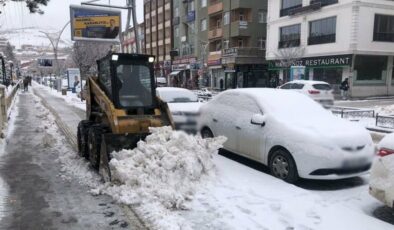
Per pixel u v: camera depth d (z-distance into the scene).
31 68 111.69
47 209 5.61
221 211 5.42
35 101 27.61
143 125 7.30
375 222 5.20
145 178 6.11
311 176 6.64
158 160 6.37
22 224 5.11
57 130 12.98
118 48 32.84
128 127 7.15
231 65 45.59
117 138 6.97
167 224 4.98
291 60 36.22
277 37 40.38
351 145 6.72
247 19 46.81
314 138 6.66
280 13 39.75
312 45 35.50
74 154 9.06
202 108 9.74
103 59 8.04
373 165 5.44
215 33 50.62
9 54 60.53
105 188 6.37
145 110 7.54
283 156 7.04
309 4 35.75
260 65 46.06
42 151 9.48
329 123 7.21
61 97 33.91
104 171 6.89
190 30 58.84
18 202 5.88
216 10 50.06
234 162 8.16
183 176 6.25
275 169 7.22
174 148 6.64
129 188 6.10
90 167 7.79
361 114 16.61
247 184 6.60
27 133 12.31
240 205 5.64
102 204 5.80
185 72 59.16
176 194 5.74
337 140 6.67
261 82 46.44
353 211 5.62
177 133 7.07
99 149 7.29
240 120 8.23
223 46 49.44
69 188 6.56
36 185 6.71
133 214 5.41
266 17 47.00
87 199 6.02
